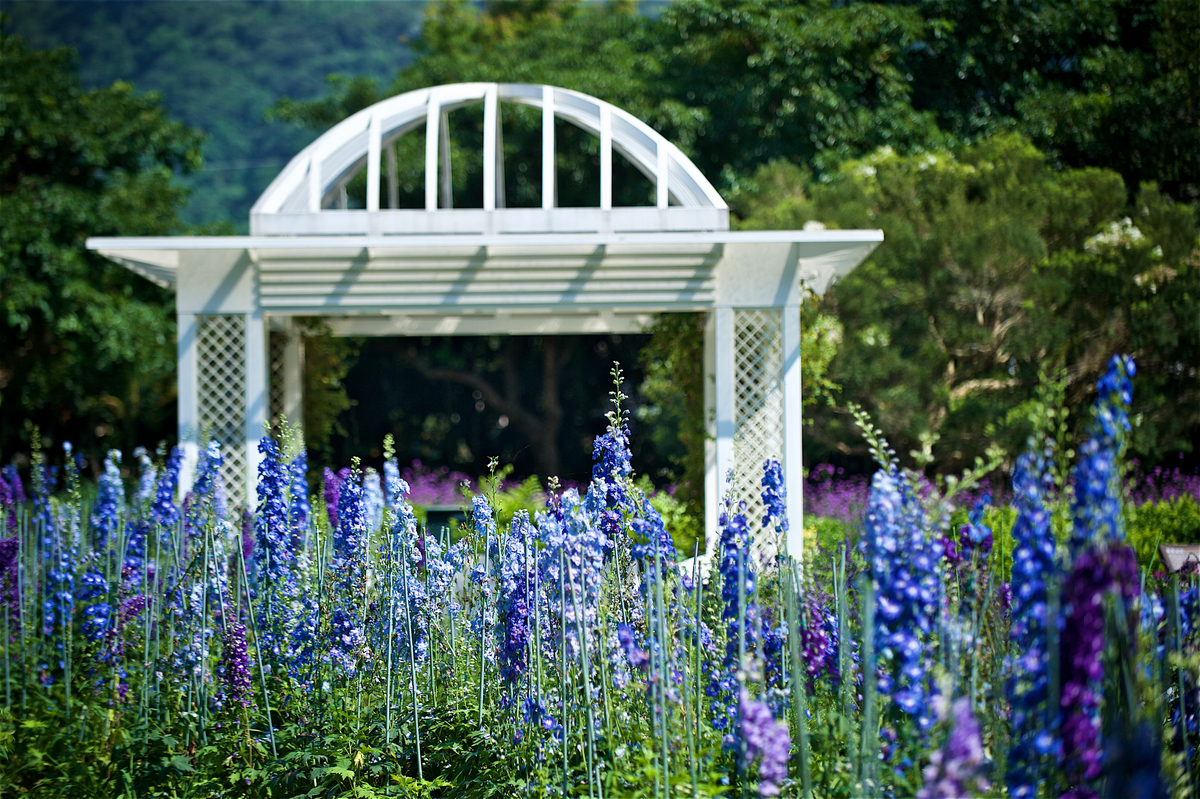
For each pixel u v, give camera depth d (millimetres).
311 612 4312
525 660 3945
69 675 4805
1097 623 2320
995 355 13641
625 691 3740
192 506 5066
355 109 23328
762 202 16094
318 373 11000
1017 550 2779
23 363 17375
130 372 18234
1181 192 16406
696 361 9656
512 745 3883
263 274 8344
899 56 18203
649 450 22328
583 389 23453
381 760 4031
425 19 26812
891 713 3131
